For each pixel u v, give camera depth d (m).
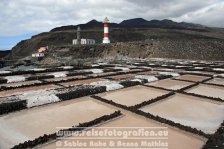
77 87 21.42
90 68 40.56
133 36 152.00
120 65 47.06
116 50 78.94
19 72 32.25
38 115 14.86
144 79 27.06
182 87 24.72
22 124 13.30
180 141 11.23
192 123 13.98
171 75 31.89
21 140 11.22
